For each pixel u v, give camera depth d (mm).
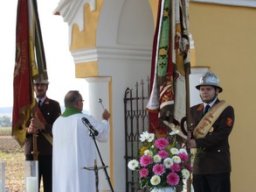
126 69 17562
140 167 10703
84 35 17344
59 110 15281
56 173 13578
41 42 13875
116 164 17219
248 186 15344
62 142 13438
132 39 17500
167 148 10633
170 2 11867
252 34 15445
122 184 17250
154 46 12070
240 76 15164
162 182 10430
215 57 14711
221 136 12102
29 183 12570
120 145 17344
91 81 17297
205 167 12250
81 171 13258
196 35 14406
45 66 13969
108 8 16734
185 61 11898
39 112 14773
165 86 11781
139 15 17297
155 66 11977
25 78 13539
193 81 14359
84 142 13281
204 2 14531
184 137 11828
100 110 17234
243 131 15227
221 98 14789
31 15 13648
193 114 12547
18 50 13609
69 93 13578
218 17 14797
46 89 15164
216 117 12250
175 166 10438
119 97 17422
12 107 13672
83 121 13281
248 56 15344
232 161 15039
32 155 14953
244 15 15297
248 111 15305
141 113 17391
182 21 11922
